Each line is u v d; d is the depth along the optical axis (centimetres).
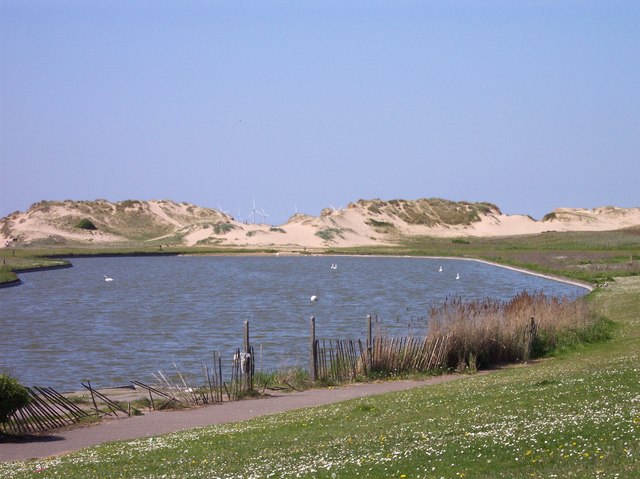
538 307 4741
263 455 1922
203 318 7156
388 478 1566
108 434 2627
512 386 2748
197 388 3559
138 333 6100
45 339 5819
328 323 6588
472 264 16438
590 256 14350
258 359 4619
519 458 1608
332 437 2100
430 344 3956
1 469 1981
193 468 1844
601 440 1666
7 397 2544
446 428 2022
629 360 3231
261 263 18488
